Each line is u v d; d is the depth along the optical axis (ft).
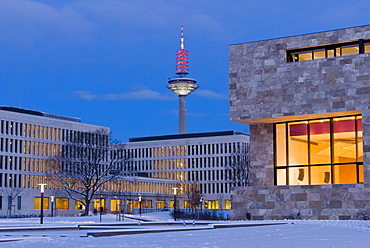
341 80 168.45
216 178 551.59
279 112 175.63
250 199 178.91
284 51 177.88
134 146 605.31
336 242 78.43
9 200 371.97
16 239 89.04
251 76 180.86
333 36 172.35
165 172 581.94
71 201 422.82
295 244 75.25
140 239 86.84
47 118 431.43
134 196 488.85
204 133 586.45
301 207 170.19
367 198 160.76
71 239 89.15
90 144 343.26
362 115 164.86
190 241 81.66
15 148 407.44
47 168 422.82
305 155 180.86
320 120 179.52
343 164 174.09
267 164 185.47
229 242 79.30
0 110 399.24
